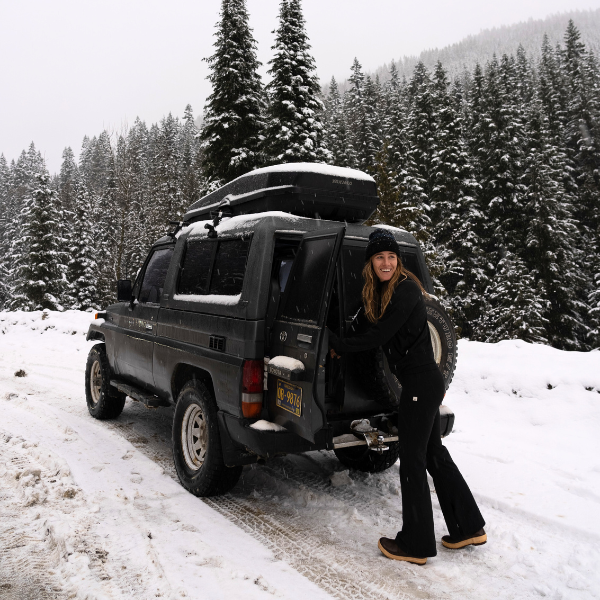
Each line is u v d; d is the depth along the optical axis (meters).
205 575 2.61
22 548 2.85
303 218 3.65
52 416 5.78
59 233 34.59
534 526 3.31
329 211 4.11
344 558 2.89
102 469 4.16
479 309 29.20
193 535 3.07
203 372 3.97
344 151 41.00
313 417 2.84
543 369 6.20
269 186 4.00
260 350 3.27
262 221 3.52
